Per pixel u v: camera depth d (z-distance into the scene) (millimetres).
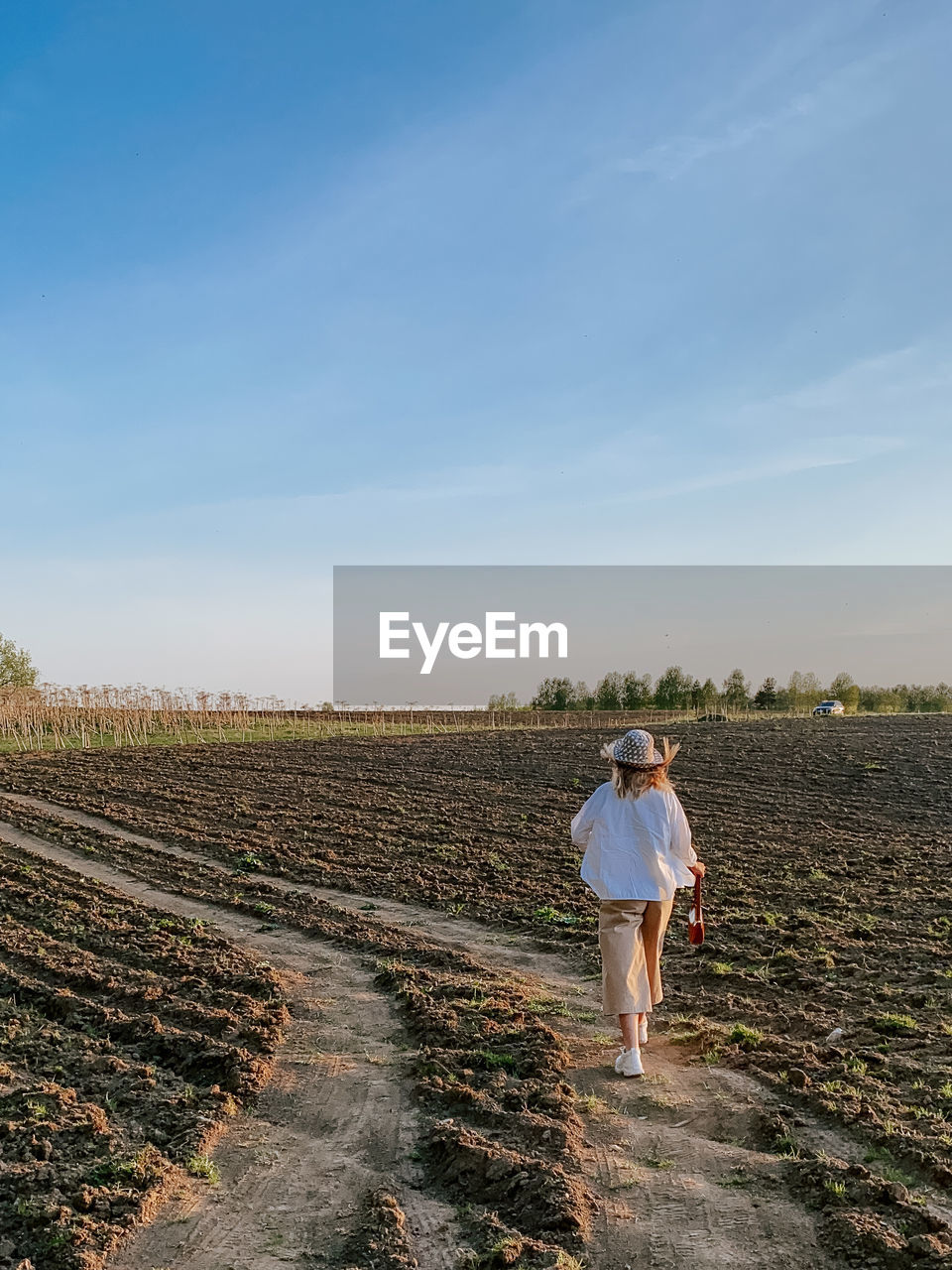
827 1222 3977
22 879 12680
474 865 13031
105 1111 5535
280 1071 6184
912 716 34719
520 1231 4109
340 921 10391
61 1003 7516
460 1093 5520
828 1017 6859
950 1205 4098
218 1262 3959
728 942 9062
